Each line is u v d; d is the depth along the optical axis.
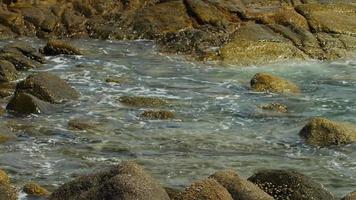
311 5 35.56
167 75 27.86
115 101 23.14
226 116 21.84
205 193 11.81
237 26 34.41
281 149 18.59
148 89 25.33
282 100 24.28
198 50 31.58
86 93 24.22
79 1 37.38
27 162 16.61
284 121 21.44
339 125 19.50
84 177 12.51
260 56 30.84
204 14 34.84
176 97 24.20
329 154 18.25
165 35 34.12
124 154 17.59
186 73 28.36
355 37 33.16
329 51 31.94
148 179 11.76
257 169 16.78
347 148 18.70
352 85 27.06
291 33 32.84
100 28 35.41
